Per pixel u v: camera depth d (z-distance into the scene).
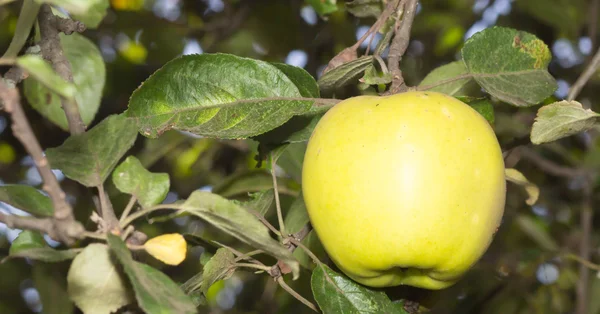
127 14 1.02
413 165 0.62
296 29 1.04
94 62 0.78
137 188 0.63
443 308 0.96
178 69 0.67
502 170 0.64
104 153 0.62
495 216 0.64
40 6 0.64
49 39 0.67
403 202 0.62
